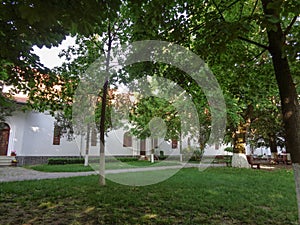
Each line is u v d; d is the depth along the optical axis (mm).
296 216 4461
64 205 5109
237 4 5652
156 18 4371
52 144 17984
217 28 3406
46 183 7781
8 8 2914
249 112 13844
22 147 16594
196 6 4586
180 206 5039
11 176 10234
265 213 4613
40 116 17703
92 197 5750
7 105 6484
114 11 3172
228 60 5523
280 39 3639
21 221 4074
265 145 22766
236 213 4613
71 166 14422
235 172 11484
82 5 2670
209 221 4188
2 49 4145
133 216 4410
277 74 3607
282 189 7035
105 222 4066
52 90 7957
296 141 3363
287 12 2824
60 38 4094
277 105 14359
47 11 2344
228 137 16125
